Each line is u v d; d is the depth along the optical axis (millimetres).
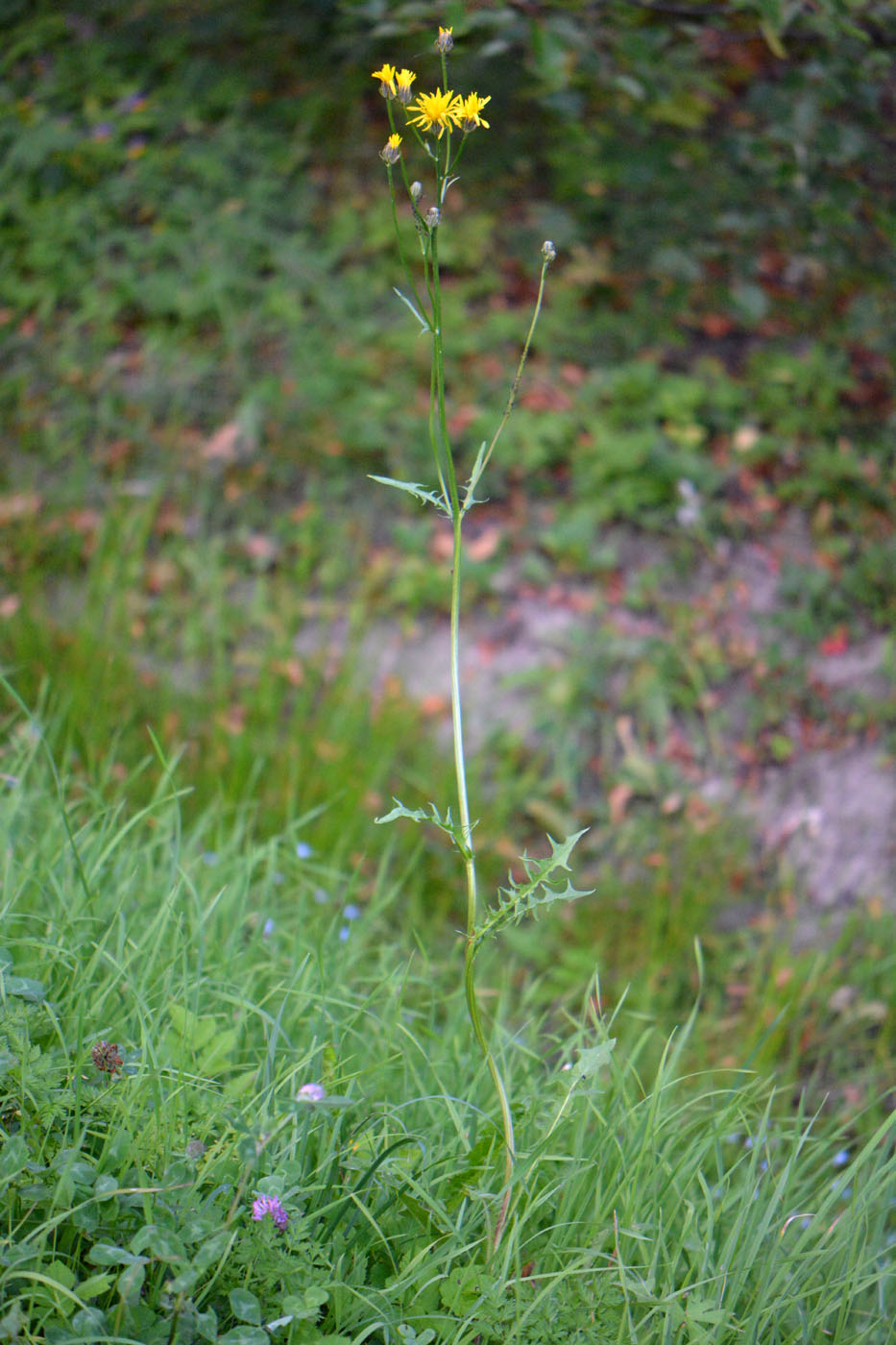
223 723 3387
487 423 4410
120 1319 1229
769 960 3264
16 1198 1347
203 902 2184
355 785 3297
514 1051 2141
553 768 3693
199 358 4566
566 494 4301
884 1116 2783
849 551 4297
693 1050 2877
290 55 5363
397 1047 2016
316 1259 1394
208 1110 1525
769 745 3844
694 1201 1856
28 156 5016
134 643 3742
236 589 4020
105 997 1725
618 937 3223
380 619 4008
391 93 1370
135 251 4812
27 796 2387
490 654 3941
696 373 4621
